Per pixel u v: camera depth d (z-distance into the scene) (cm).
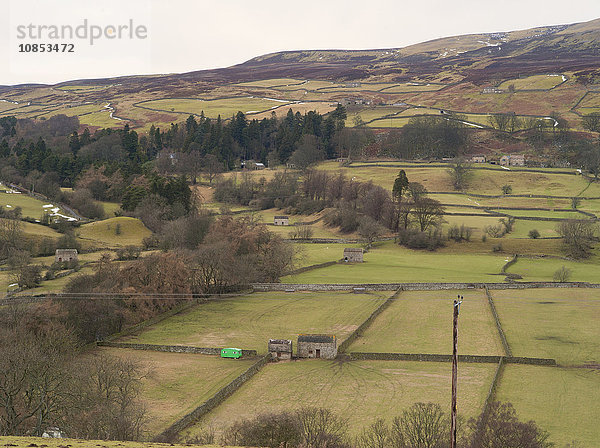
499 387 10169
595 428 8500
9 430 7331
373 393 9906
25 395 7938
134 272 15425
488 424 7150
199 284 17125
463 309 15638
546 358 11581
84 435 7375
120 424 7594
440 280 18688
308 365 11512
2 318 11538
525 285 17950
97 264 16400
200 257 17238
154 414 8919
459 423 8100
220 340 13125
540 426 8544
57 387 7912
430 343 12888
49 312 12088
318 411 8512
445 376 10738
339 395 9819
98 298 13138
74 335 11881
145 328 14062
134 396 8962
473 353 12138
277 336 13438
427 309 15700
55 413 8138
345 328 13962
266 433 7119
